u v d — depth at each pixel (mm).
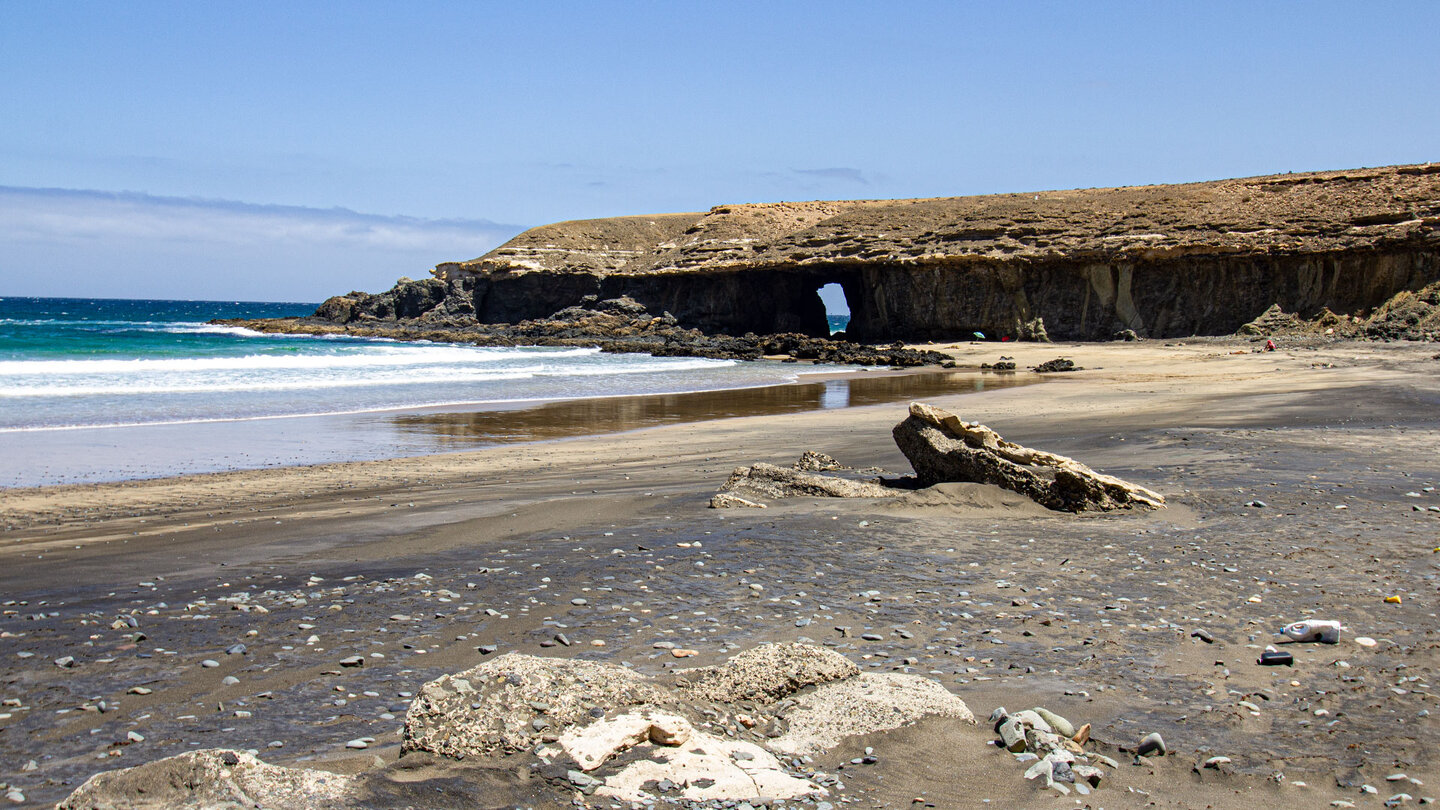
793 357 54000
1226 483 12703
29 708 5582
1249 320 55375
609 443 19719
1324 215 56469
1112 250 58625
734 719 5035
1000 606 7613
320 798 4035
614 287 82125
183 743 5059
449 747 4438
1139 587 8094
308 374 37281
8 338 58375
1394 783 4430
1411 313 47094
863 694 5223
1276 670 6016
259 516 11875
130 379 32531
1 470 15812
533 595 8031
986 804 4258
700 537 10273
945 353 53281
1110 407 24281
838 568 8914
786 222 87500
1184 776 4547
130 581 8680
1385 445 15664
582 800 4098
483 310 85438
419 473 15664
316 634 7004
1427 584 7840
